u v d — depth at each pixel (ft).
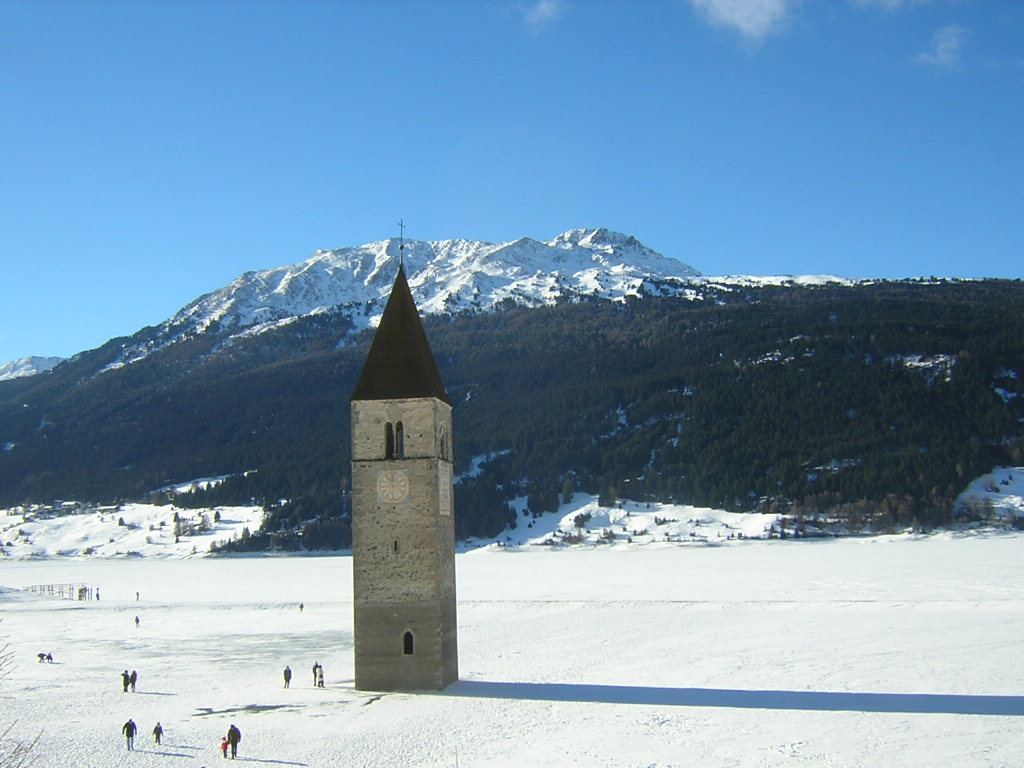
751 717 263.08
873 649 363.15
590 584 653.30
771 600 518.78
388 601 302.45
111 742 255.29
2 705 303.89
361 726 261.65
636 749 234.99
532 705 280.72
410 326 312.50
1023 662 330.13
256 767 229.86
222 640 440.04
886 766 219.41
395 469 302.66
